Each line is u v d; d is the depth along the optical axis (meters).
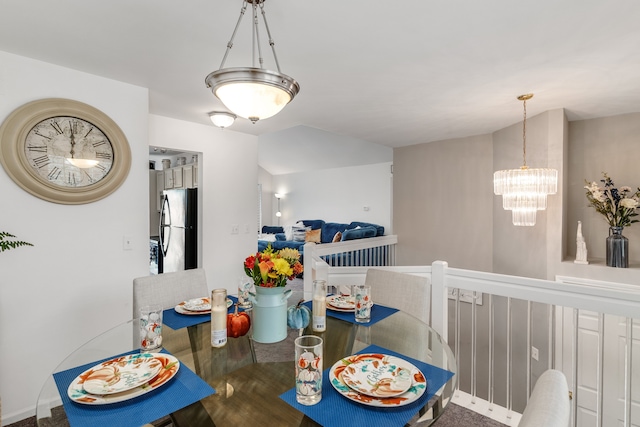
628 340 1.53
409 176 4.90
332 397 0.94
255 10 1.47
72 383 0.99
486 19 1.61
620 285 2.80
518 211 2.89
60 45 1.87
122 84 2.39
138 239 2.49
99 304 2.31
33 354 2.05
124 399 0.92
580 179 3.46
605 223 3.31
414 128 3.79
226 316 1.34
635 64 2.12
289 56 2.00
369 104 2.90
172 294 1.99
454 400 2.08
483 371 3.87
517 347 3.46
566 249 3.40
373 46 1.88
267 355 1.24
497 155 3.87
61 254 2.16
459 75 2.28
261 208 8.89
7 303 1.97
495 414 1.94
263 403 0.92
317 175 7.94
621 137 3.24
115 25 1.67
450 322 4.15
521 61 2.07
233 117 3.16
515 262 3.59
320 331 1.46
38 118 2.02
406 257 4.94
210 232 3.58
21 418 2.01
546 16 1.58
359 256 4.61
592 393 2.93
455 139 4.35
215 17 1.59
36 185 2.01
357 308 1.58
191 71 2.22
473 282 1.96
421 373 1.05
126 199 2.43
